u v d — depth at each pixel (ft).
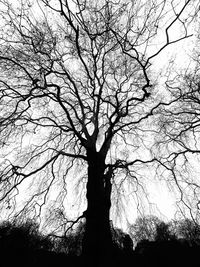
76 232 41.32
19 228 34.47
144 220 46.73
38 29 39.96
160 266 34.68
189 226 43.09
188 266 33.58
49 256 35.63
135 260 36.68
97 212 38.50
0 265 30.22
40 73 41.57
